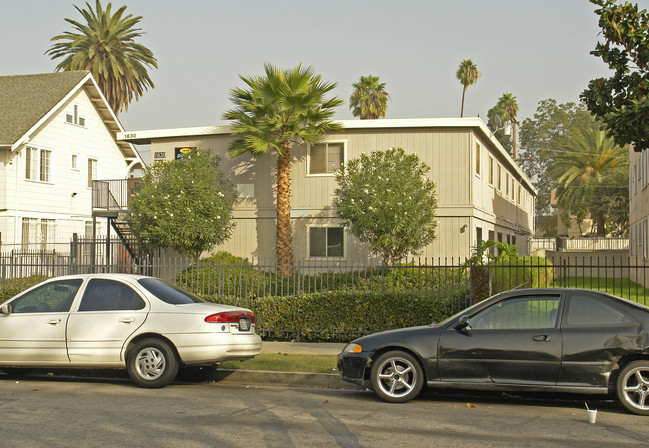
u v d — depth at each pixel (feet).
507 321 28.12
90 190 106.63
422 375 28.63
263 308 49.01
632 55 35.68
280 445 21.43
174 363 32.12
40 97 98.12
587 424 24.67
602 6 35.45
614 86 35.55
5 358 33.35
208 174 72.79
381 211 63.62
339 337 47.50
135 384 33.32
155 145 81.92
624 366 26.53
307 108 72.23
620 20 35.17
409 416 26.03
